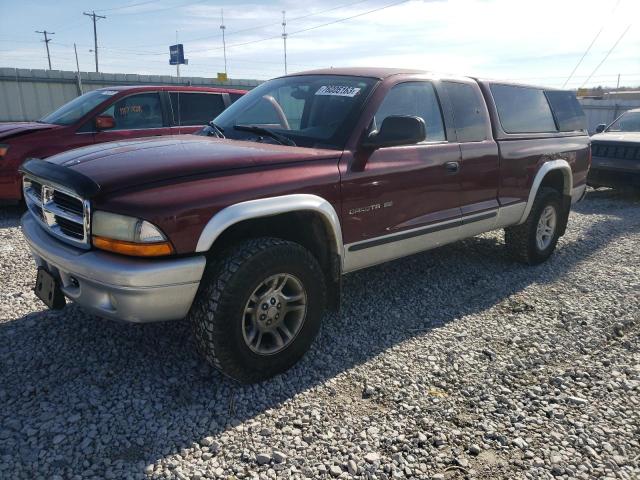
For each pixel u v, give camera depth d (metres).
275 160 2.98
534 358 3.40
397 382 3.07
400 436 2.58
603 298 4.46
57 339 3.40
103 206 2.54
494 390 3.02
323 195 3.11
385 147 3.53
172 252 2.54
